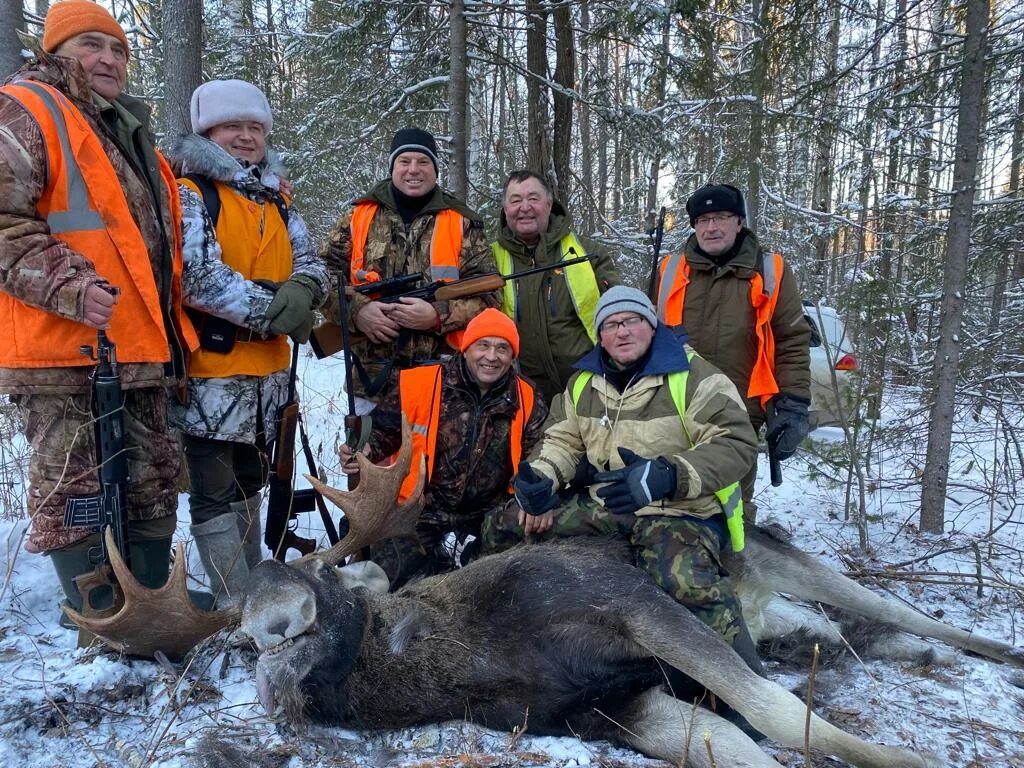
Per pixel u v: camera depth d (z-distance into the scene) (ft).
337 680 8.84
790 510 19.48
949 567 15.02
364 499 9.82
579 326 14.17
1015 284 27.99
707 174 40.29
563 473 11.35
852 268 20.56
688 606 10.17
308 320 11.21
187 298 10.69
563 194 29.89
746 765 8.16
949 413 16.72
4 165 8.67
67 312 8.80
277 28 40.63
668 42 26.81
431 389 12.26
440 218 13.64
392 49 29.35
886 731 9.52
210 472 11.41
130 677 9.59
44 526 9.70
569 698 9.28
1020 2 20.22
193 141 10.98
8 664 9.77
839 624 12.09
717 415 10.59
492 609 9.62
